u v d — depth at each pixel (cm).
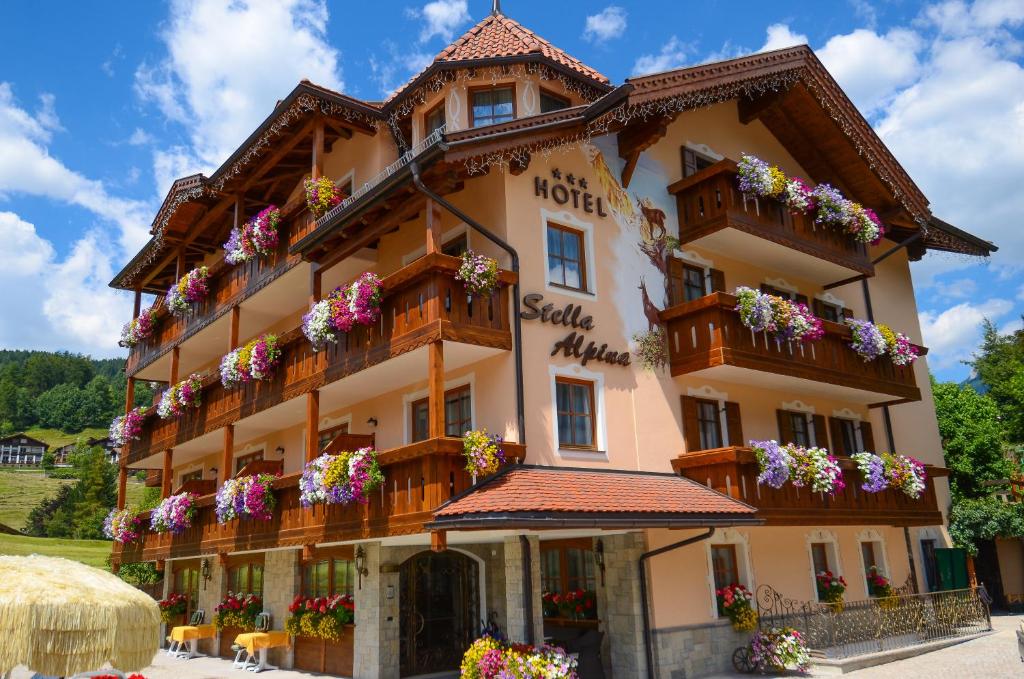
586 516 1084
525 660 1112
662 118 1498
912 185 1989
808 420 1794
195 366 2584
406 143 1700
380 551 1433
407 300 1266
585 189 1478
